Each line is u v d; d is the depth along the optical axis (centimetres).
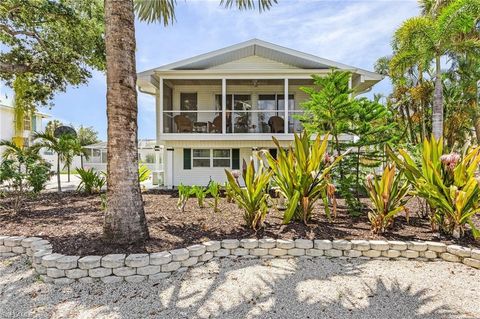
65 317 274
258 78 1087
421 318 268
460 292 317
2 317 275
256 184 492
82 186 1010
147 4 595
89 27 1070
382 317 270
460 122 1688
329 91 576
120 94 392
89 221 542
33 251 398
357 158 613
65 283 342
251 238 437
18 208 627
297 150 496
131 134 403
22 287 335
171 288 330
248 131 1144
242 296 311
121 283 343
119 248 384
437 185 430
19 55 1167
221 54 1112
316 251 422
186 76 1082
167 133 1111
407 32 1021
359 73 1078
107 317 273
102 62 1160
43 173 686
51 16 1000
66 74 1238
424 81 1639
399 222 526
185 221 535
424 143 455
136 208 407
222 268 384
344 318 269
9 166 618
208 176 1202
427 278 352
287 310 283
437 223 464
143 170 1009
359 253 418
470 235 450
